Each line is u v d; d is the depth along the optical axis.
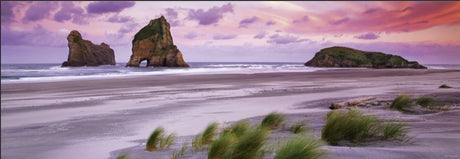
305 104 12.91
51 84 26.58
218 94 17.83
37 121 10.18
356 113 6.85
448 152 4.22
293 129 7.52
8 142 7.41
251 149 4.64
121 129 8.76
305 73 47.81
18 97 17.34
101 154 6.23
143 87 23.47
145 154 5.88
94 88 22.75
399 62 85.56
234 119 9.91
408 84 20.66
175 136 7.64
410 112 9.42
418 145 4.93
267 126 7.99
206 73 50.38
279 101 14.10
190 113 11.27
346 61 100.31
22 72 53.97
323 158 4.09
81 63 119.44
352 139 5.70
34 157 6.16
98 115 11.19
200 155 5.31
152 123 9.53
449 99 11.49
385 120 7.79
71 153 6.38
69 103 14.63
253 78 34.78
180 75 43.44
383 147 5.02
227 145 5.02
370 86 21.05
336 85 22.98
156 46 113.31
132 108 12.73
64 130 8.70
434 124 6.96
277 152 4.26
